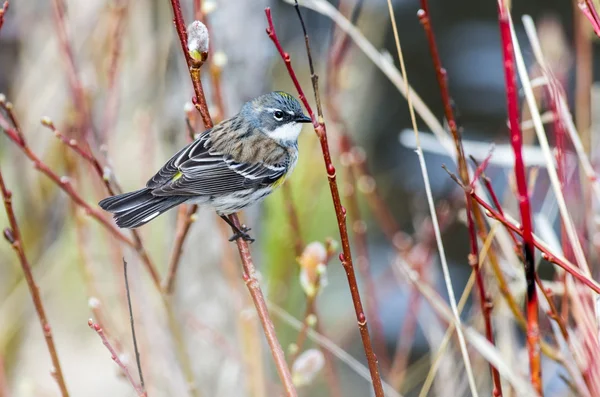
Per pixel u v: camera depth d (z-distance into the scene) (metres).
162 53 12.16
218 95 9.96
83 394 16.73
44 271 13.59
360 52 15.55
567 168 9.39
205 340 11.77
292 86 16.38
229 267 10.35
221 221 10.38
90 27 12.16
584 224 8.30
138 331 10.27
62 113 12.60
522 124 9.04
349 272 6.30
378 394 6.35
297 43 16.98
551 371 10.45
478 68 16.12
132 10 12.16
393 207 16.05
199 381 11.71
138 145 13.43
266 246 13.22
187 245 12.15
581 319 7.16
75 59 10.94
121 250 10.59
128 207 8.91
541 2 14.85
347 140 11.58
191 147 9.70
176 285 12.27
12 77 13.92
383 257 15.44
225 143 9.88
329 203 15.40
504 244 8.98
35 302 7.59
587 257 8.23
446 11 16.36
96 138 10.46
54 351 7.64
